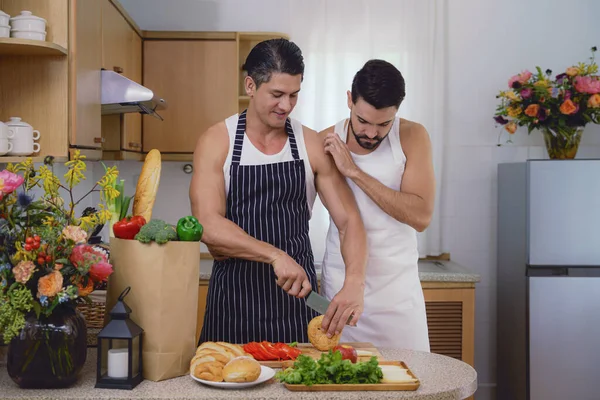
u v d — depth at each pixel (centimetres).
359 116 225
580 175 369
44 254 159
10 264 158
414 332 256
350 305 193
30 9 246
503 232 412
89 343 202
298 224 216
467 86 428
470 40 427
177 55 391
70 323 160
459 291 366
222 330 211
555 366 374
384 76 218
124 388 160
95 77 278
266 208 211
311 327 190
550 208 371
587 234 371
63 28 246
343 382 160
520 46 429
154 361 166
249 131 210
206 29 420
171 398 154
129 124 354
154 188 209
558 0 429
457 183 429
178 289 168
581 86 376
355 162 248
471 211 430
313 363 162
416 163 248
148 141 392
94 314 208
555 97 380
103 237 359
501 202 414
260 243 194
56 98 247
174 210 423
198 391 158
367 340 255
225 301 211
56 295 156
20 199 162
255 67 195
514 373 394
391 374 167
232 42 392
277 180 210
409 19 412
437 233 419
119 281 169
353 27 412
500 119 400
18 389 160
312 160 214
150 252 165
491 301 431
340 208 215
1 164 262
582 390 375
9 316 155
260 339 210
